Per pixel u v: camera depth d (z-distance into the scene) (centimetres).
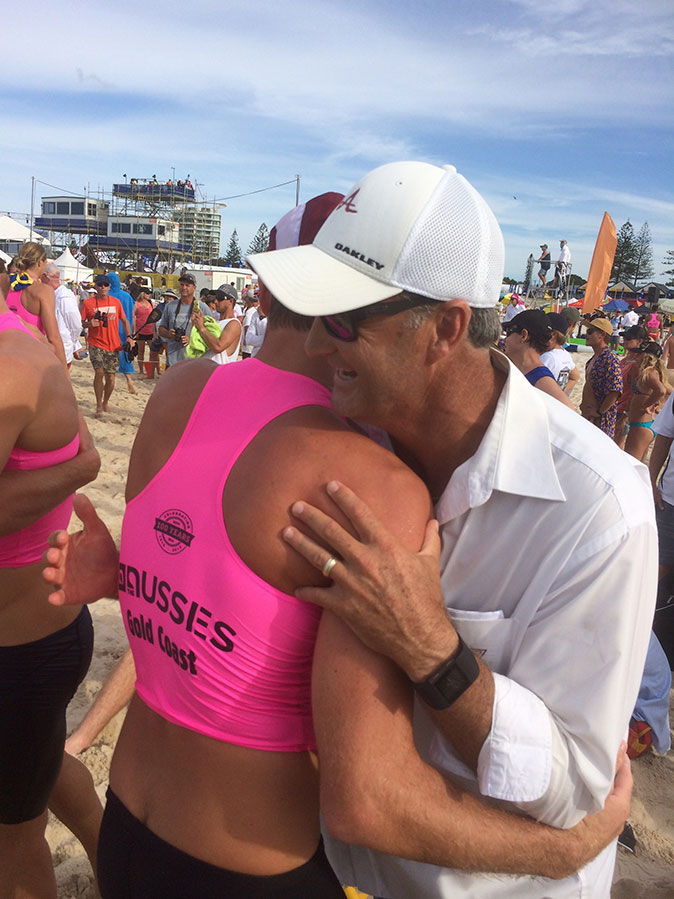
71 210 8331
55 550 141
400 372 108
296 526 100
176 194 8456
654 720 307
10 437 150
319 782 108
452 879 125
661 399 730
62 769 192
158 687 114
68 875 218
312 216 135
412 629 96
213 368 126
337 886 117
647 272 8788
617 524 107
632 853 261
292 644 103
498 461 111
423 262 102
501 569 116
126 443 746
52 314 638
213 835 107
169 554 110
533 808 112
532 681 112
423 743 129
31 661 166
